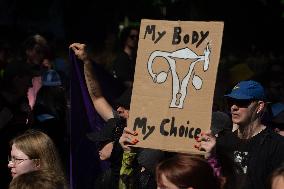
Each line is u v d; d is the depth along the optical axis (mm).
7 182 12969
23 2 37719
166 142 9445
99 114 11930
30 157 9375
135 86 9672
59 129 14195
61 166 9555
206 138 9227
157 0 32656
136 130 9586
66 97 15727
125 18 33812
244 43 34219
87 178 11844
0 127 13016
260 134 10344
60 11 38719
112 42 27469
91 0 37875
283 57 27688
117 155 10477
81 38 38188
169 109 9508
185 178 7109
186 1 32344
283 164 7836
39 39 16234
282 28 34188
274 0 33562
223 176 8875
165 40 9664
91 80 11953
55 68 18062
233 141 10406
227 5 33469
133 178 9820
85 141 11914
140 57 9719
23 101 13398
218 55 9430
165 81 9578
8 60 21172
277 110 12727
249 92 10375
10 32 28938
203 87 9422
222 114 10758
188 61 9539
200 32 9539
